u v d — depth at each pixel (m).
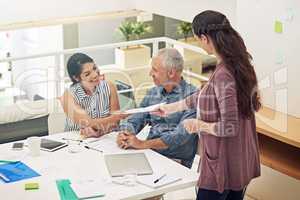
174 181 2.88
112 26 5.81
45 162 3.11
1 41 6.29
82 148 3.30
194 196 4.10
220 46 2.77
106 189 2.79
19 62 5.85
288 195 3.79
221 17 2.80
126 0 4.88
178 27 5.36
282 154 3.89
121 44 4.43
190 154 3.39
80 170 3.02
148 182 2.86
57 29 5.82
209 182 2.85
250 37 4.06
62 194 2.74
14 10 4.42
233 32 2.81
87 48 4.27
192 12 4.43
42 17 4.55
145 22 5.61
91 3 4.72
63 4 4.59
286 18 3.80
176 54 3.38
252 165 2.98
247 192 4.07
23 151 3.25
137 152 3.25
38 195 2.74
